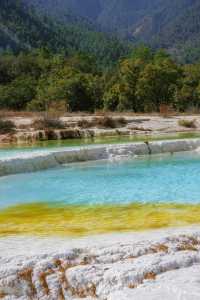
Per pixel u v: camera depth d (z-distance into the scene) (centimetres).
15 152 2184
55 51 15050
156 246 754
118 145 2103
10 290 674
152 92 6353
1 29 16188
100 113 4369
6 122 3177
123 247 746
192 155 2108
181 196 1252
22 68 9150
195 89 6675
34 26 18138
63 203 1214
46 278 681
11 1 19162
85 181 1538
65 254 724
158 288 626
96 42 18838
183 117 3941
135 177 1589
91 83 6806
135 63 6962
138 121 3597
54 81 7044
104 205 1171
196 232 824
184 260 708
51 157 1861
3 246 797
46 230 929
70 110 5750
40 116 3659
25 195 1336
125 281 659
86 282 671
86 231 905
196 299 588
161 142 2200
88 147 2059
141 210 1097
